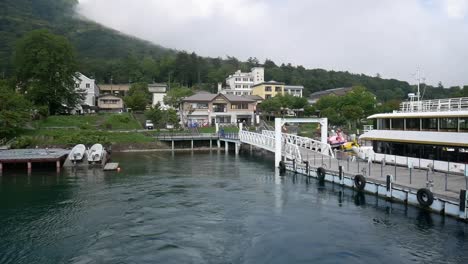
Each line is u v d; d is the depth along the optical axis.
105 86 111.06
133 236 19.19
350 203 24.88
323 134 41.25
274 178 34.72
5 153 44.34
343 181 29.08
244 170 40.06
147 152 59.69
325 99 83.75
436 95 138.00
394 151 32.31
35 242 18.48
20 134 58.00
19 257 16.77
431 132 28.11
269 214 22.72
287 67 166.25
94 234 19.55
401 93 142.00
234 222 21.30
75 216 22.64
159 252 17.12
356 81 155.50
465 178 24.00
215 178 34.97
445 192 21.44
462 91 81.06
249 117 86.44
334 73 167.75
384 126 33.28
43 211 23.78
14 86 69.56
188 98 82.81
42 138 57.03
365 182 26.44
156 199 26.61
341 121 71.19
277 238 18.67
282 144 43.94
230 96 88.94
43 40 67.31
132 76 129.75
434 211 20.98
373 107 75.50
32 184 32.28
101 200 26.44
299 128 77.19
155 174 37.47
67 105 75.31
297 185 31.12
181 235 19.28
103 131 63.47
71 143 54.41
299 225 20.59
